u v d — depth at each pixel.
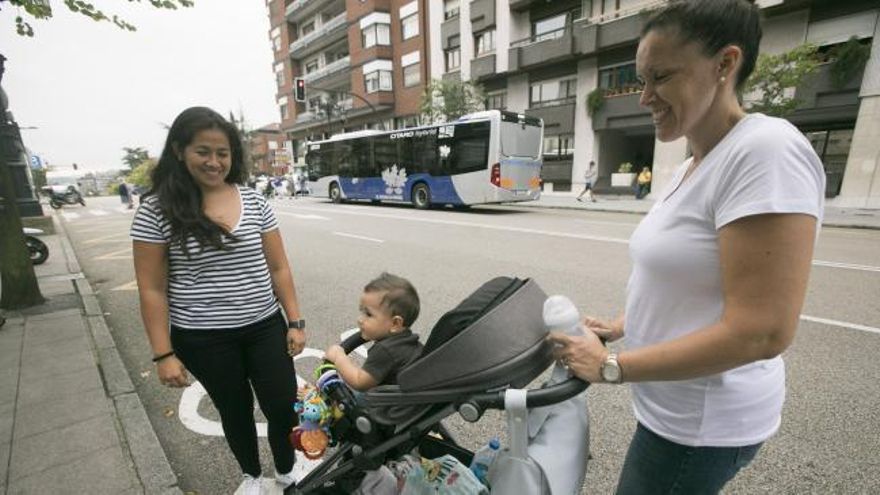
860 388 3.06
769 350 0.90
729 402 1.08
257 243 2.07
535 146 14.00
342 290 5.76
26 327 4.43
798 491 2.20
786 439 2.57
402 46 27.80
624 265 6.53
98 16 4.22
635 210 13.88
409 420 1.55
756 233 0.88
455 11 23.98
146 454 2.51
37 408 2.97
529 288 1.65
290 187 30.14
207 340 1.99
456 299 5.25
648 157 20.66
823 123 14.16
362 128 32.66
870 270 5.99
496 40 21.66
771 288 0.87
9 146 11.88
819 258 6.77
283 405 2.18
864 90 12.88
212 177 1.91
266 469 2.52
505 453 1.39
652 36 1.01
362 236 9.88
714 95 0.99
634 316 1.22
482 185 13.48
